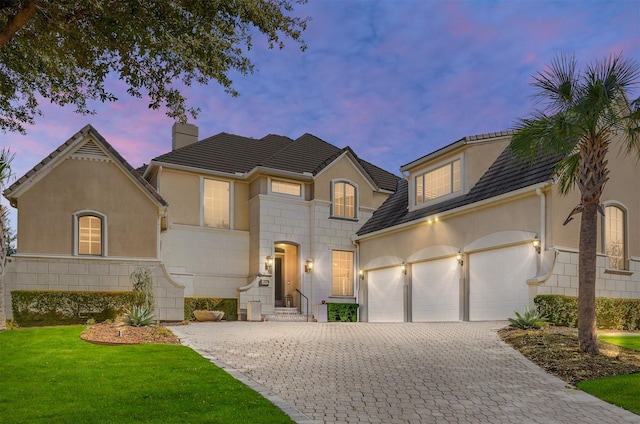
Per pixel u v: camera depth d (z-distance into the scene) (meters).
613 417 7.22
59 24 10.02
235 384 8.28
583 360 10.16
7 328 15.16
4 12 9.13
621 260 18.25
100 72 11.70
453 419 7.05
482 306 18.36
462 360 10.55
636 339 12.66
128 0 9.91
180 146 27.41
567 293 16.06
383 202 28.09
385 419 6.99
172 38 10.12
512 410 7.46
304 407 7.43
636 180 19.12
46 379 8.52
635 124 11.38
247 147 27.34
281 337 13.73
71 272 17.70
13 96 11.59
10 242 25.42
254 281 23.39
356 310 25.06
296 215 24.92
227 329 15.84
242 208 25.11
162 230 21.89
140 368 9.30
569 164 12.12
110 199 18.62
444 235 20.38
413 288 22.00
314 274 24.67
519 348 11.53
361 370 9.69
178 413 6.77
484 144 20.36
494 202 17.98
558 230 16.12
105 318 17.25
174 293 18.78
